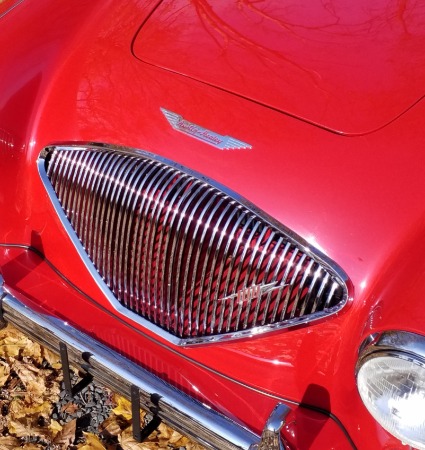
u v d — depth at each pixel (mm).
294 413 2035
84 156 2254
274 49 2336
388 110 2129
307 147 2045
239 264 1994
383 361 1688
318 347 1964
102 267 2309
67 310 2348
